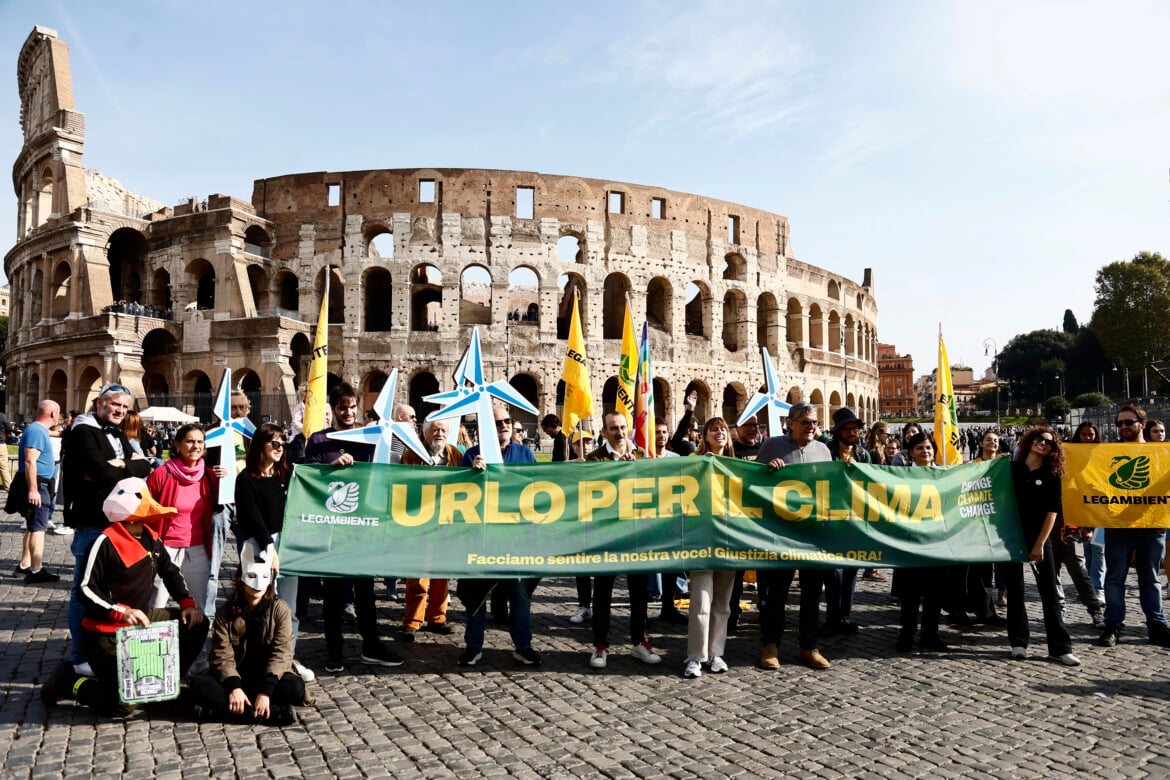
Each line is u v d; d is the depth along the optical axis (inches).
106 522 392.2
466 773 270.2
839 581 474.6
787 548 398.0
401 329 2190.0
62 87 2370.8
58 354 2148.1
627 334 597.0
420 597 448.5
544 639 454.0
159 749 288.0
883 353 7504.9
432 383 2415.1
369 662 395.9
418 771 271.7
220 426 484.7
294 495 379.6
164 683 309.9
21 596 536.4
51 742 293.4
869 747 294.0
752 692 358.3
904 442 669.3
